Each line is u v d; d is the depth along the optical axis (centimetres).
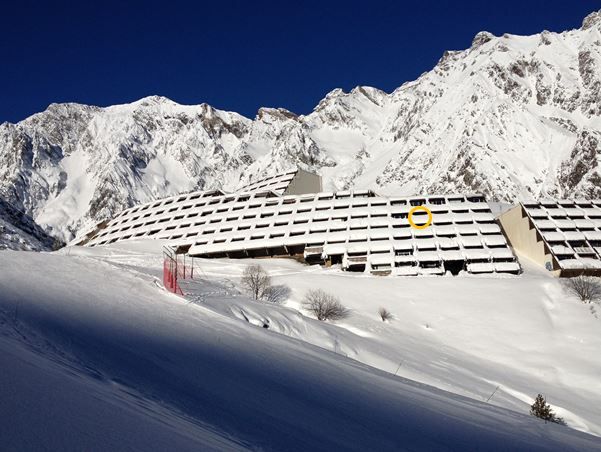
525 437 1833
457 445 1496
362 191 13250
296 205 12756
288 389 1727
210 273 8275
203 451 786
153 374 1430
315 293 6656
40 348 1314
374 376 2572
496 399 3978
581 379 5106
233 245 11494
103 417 779
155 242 12044
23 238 14112
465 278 7825
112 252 9962
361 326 5938
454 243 10506
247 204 13262
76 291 2738
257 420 1253
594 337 5975
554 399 4394
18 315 1692
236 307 4466
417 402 2103
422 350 5400
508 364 5484
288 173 17200
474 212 11688
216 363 1827
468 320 6456
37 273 3003
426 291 7294
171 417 995
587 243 10269
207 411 1205
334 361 2684
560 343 5906
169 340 2077
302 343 2989
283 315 4731
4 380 798
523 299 6938
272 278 7662
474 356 5634
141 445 712
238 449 916
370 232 11112
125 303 2731
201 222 12912
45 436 637
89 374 1178
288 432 1220
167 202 14900
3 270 2897
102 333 1834
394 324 6309
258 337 2731
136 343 1817
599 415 4156
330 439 1262
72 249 9825
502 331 6197
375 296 7081
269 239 11475
